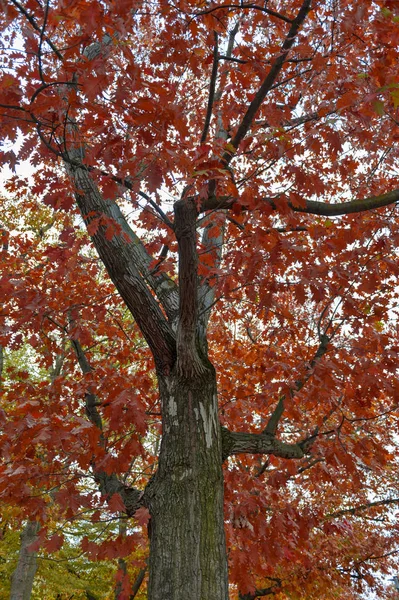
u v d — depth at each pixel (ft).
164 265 12.62
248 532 12.67
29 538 30.22
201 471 10.59
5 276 14.90
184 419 11.07
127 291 12.01
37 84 8.08
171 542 9.84
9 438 9.65
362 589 30.27
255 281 11.49
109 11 6.43
